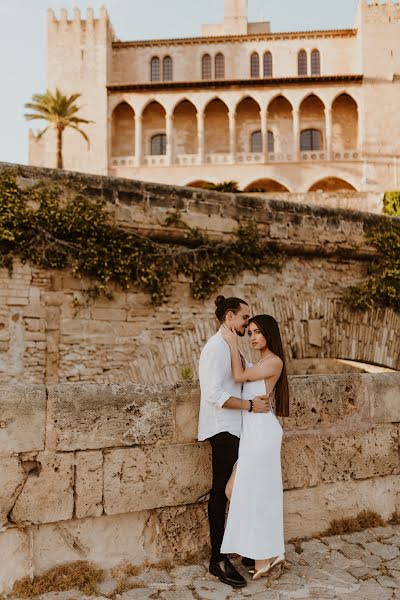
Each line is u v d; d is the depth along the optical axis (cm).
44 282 948
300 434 482
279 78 4575
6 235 902
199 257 1080
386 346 1293
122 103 4869
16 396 382
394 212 2483
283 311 1162
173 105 4703
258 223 1132
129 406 416
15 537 377
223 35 5212
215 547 397
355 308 1252
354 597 369
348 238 1238
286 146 4784
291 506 472
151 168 4644
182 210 1055
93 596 366
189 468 435
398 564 423
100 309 988
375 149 4559
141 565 411
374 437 516
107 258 976
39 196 936
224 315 423
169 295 1050
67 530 394
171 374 1038
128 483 410
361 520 500
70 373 958
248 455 391
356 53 4962
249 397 407
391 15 4725
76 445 395
